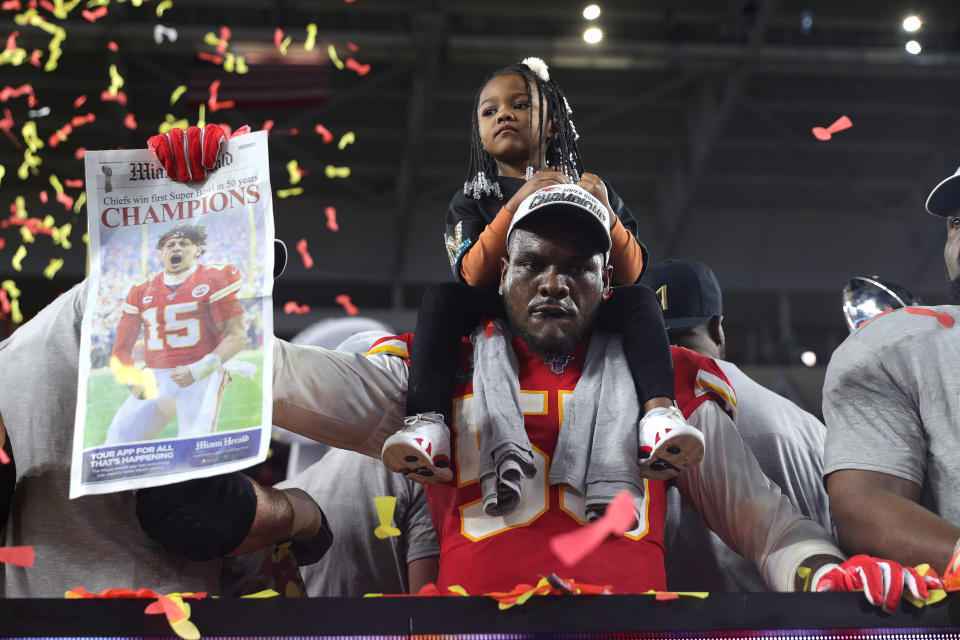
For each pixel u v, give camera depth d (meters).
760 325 14.34
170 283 1.69
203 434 1.58
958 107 11.51
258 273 1.68
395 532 1.67
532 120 2.23
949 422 1.71
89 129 10.84
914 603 1.35
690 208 12.23
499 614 1.32
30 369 1.75
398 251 12.93
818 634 1.33
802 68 10.70
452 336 1.82
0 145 10.89
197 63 8.59
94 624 1.29
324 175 12.30
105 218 1.74
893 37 10.97
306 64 8.55
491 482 1.62
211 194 1.74
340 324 3.90
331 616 1.31
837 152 12.17
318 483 2.28
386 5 10.19
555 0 10.40
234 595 1.80
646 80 11.23
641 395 1.75
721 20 10.71
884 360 1.79
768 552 1.68
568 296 1.77
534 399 1.75
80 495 1.55
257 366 1.62
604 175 12.80
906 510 1.59
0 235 11.58
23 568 1.63
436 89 10.91
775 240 13.27
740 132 11.77
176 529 1.61
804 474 2.23
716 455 1.79
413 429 1.65
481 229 2.12
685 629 1.33
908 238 13.12
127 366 1.64
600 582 1.57
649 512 1.69
